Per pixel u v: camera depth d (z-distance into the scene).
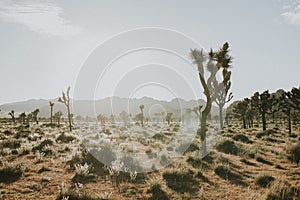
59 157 13.11
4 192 7.65
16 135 23.20
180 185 8.75
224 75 18.45
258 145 17.47
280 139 21.92
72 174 9.91
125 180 9.34
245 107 40.06
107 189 8.34
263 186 8.73
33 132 27.62
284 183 8.38
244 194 7.98
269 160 12.91
